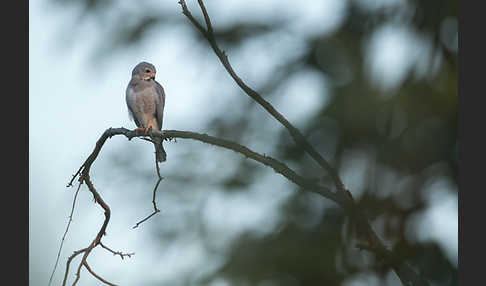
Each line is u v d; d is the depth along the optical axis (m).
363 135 7.81
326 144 8.16
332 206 7.92
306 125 8.31
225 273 7.63
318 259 7.56
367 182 7.94
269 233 8.08
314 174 8.23
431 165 7.93
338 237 7.74
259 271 7.55
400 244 7.92
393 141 7.80
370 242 5.11
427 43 8.13
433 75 7.93
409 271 5.05
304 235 7.84
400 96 7.73
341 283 7.53
